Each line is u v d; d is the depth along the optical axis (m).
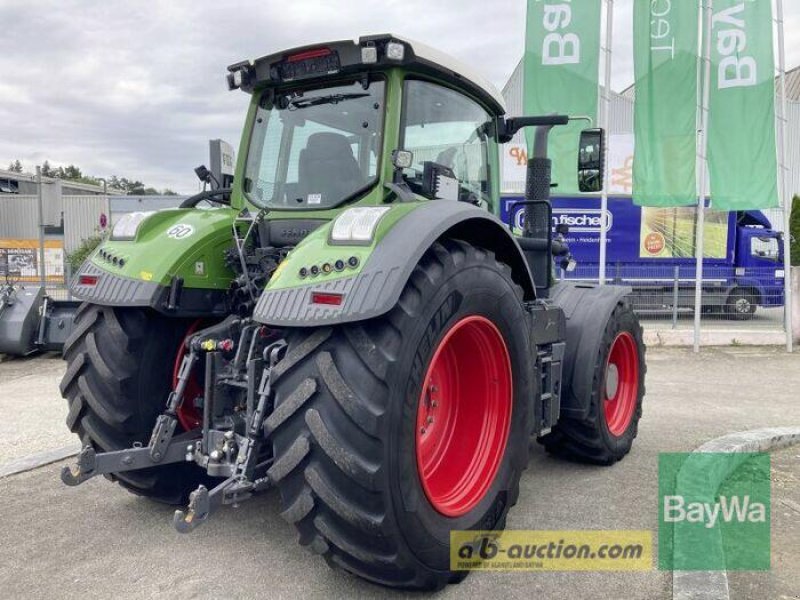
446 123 3.58
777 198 10.16
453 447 3.18
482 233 3.12
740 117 10.14
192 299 3.25
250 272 3.32
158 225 3.47
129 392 3.25
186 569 2.96
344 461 2.35
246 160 3.66
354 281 2.43
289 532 3.35
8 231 32.28
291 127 3.51
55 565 3.01
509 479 3.16
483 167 3.98
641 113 10.37
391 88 3.21
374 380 2.40
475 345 3.09
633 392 4.86
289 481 2.49
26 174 39.47
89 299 3.23
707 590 2.71
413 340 2.49
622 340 4.68
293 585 2.81
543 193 4.28
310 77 3.38
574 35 10.25
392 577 2.56
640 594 2.77
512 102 21.28
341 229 2.62
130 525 3.44
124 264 3.26
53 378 7.85
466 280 2.77
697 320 10.48
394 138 3.19
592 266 16.25
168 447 3.10
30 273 16.34
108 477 3.46
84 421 3.31
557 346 3.91
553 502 3.82
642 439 5.25
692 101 10.23
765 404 6.68
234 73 3.57
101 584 2.83
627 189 17.78
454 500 2.90
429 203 2.79
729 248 16.00
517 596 2.75
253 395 2.81
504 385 3.17
